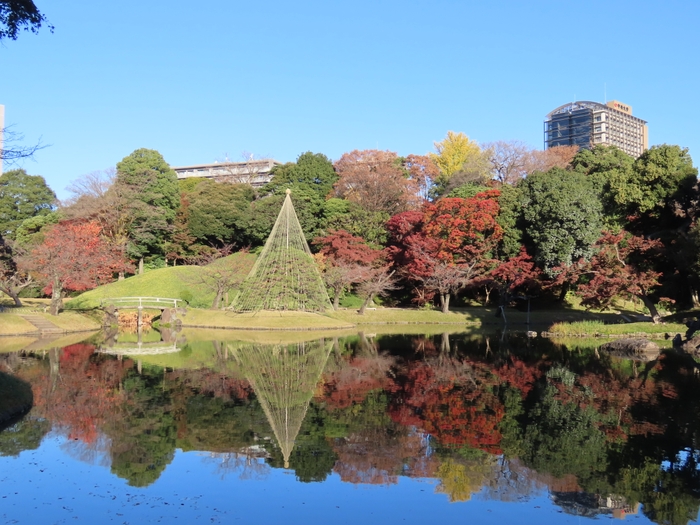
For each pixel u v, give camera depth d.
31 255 45.69
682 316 39.03
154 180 64.06
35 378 23.41
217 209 63.75
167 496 11.52
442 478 12.59
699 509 11.00
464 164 76.38
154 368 26.38
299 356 30.67
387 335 41.06
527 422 16.95
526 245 48.31
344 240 53.81
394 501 11.39
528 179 48.53
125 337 39.44
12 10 14.82
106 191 60.16
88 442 14.91
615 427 16.31
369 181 67.38
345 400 19.89
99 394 20.55
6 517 10.36
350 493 11.70
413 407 18.81
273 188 74.00
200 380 23.52
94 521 10.26
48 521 10.22
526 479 12.48
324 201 68.62
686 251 34.72
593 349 32.50
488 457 13.90
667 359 28.58
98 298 51.28
